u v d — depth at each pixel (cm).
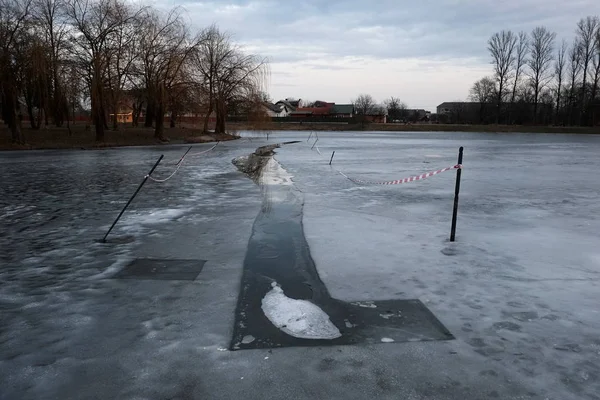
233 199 1141
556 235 779
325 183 1441
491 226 847
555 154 2808
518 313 452
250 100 4906
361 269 589
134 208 1027
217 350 376
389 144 4050
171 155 2631
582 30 7806
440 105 15550
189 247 699
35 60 2875
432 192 1263
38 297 498
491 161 2297
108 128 4338
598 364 356
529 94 8988
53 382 331
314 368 347
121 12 3375
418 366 351
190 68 4025
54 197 1184
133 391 318
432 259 634
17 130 3038
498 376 338
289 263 615
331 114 11919
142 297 495
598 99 7875
